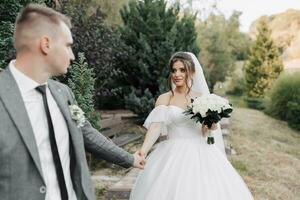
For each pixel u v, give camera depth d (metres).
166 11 9.43
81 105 5.52
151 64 8.32
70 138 2.07
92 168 6.41
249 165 6.98
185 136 4.07
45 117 1.95
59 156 1.96
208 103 3.76
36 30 1.90
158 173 3.90
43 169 1.91
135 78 8.74
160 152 4.10
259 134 9.77
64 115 2.05
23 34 1.90
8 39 5.60
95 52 7.21
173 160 3.91
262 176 6.48
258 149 8.25
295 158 7.81
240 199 3.74
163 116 4.01
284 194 5.77
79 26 7.35
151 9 8.70
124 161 2.48
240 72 21.72
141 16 8.86
